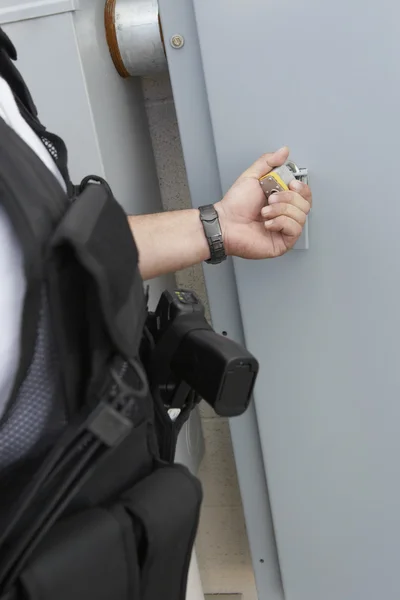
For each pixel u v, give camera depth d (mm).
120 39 864
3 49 532
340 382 863
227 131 771
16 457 450
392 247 777
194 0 721
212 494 1249
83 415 425
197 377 539
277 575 1069
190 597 1104
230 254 739
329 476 928
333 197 771
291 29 714
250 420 953
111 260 414
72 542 432
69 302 411
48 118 792
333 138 747
